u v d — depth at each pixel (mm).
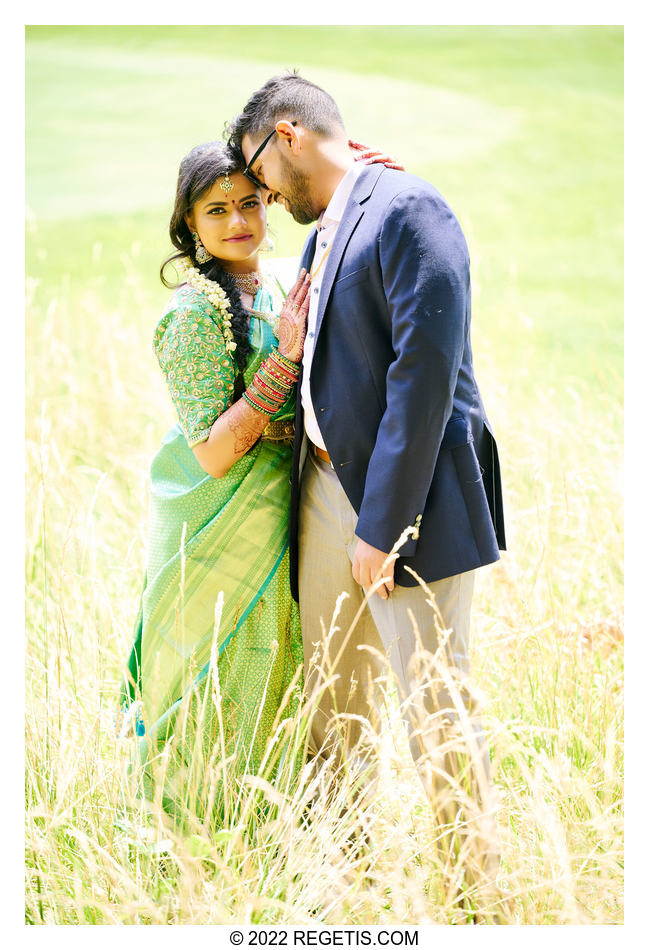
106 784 2373
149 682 2502
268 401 2336
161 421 4680
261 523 2479
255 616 2508
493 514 2438
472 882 2160
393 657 2283
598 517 3518
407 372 2084
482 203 10703
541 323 7406
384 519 2131
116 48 16625
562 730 2463
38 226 9875
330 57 16344
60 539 3566
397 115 13602
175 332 2383
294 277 2648
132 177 11406
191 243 2494
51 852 2219
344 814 2379
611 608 3188
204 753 2426
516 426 4359
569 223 10109
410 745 2266
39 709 2639
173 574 2457
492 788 2168
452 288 2092
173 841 2236
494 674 2803
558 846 2076
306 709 2217
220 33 17547
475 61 16047
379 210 2189
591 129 13086
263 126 2365
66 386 4977
